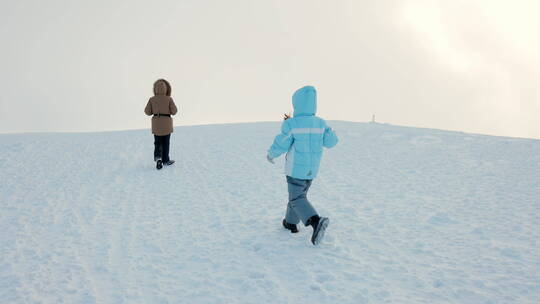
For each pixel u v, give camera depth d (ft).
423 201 16.19
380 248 11.28
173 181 20.93
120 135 39.99
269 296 8.66
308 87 11.50
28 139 34.99
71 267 10.44
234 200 17.12
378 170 22.79
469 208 14.90
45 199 17.38
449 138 34.01
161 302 8.54
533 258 10.18
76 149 30.68
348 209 15.38
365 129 42.01
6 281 9.62
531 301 8.07
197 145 33.50
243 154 28.96
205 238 12.51
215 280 9.56
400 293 8.61
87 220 14.51
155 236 12.79
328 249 11.28
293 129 11.23
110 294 8.94
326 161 26.02
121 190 19.06
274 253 11.07
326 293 8.69
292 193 11.66
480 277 9.25
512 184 18.33
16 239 12.53
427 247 11.25
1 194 18.13
